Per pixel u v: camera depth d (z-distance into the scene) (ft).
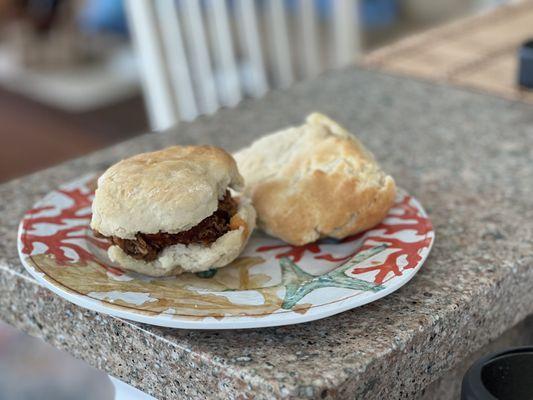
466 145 1.67
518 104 1.88
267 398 0.93
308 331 1.03
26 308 1.22
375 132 1.75
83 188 1.36
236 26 3.18
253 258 1.18
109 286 1.06
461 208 1.39
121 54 4.76
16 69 4.59
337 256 1.18
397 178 1.52
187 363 1.00
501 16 2.53
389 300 1.09
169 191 1.05
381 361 0.98
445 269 1.18
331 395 0.93
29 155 3.80
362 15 4.42
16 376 2.21
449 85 2.02
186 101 2.39
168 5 2.30
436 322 1.05
